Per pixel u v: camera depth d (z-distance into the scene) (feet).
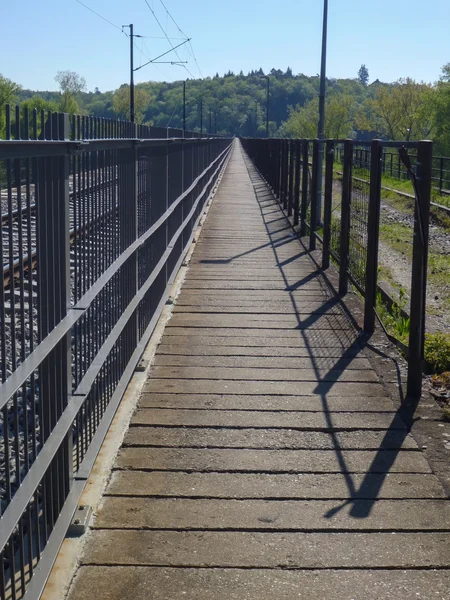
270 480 14.66
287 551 12.26
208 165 72.79
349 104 294.46
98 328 15.71
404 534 12.85
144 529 12.78
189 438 16.49
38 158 10.76
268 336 24.58
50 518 11.69
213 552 12.18
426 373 21.18
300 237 46.65
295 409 18.26
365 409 18.29
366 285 24.58
